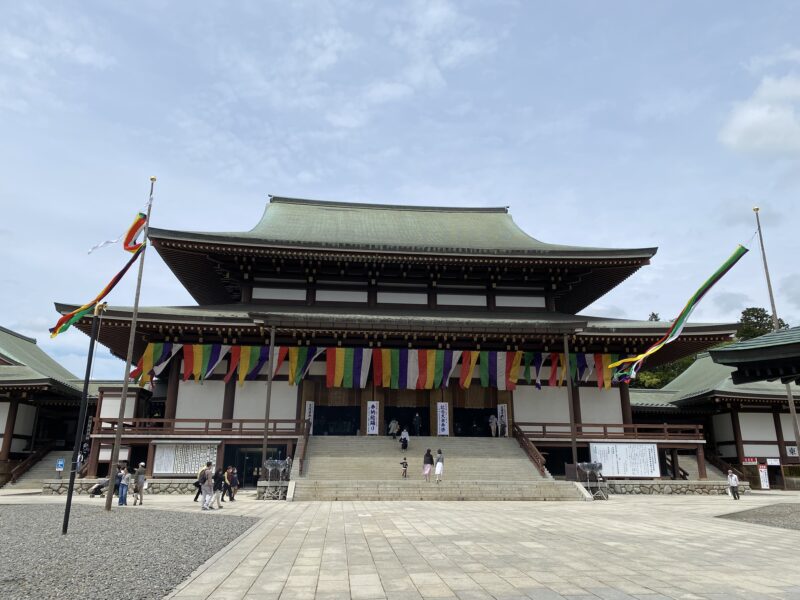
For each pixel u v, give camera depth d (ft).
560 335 124.57
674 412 163.73
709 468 150.51
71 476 51.42
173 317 115.44
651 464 118.11
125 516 64.59
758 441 149.69
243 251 132.46
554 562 38.34
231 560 38.99
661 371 274.98
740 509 76.13
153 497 99.45
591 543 46.55
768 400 148.87
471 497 92.73
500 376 128.67
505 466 108.68
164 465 110.73
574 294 171.53
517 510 74.90
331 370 124.67
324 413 150.41
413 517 65.26
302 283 144.97
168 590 30.55
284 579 33.30
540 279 150.71
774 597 28.94
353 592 30.27
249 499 92.22
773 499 100.17
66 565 35.94
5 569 34.63
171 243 127.75
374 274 145.28
